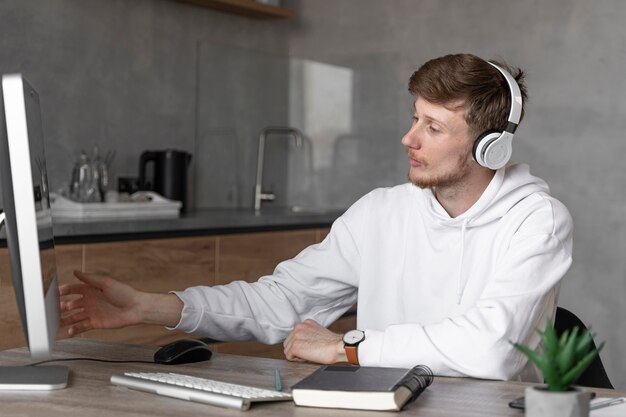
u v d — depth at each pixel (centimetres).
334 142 521
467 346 165
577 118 450
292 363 176
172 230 357
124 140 427
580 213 450
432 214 202
